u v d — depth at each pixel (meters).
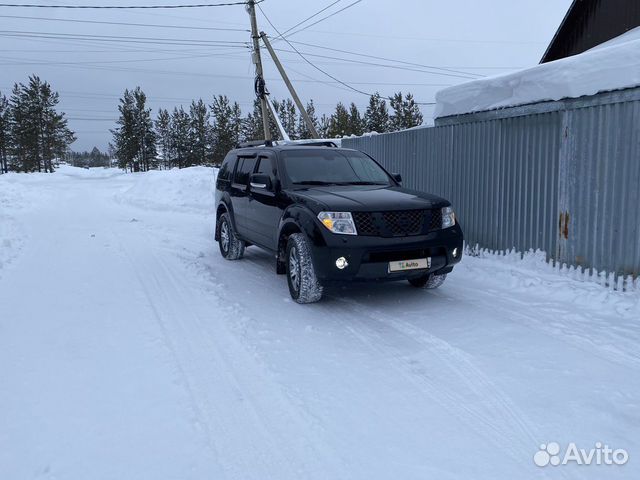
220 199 9.41
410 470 2.99
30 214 17.84
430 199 6.16
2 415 3.66
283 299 6.50
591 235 6.48
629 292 5.96
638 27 12.98
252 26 24.31
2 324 5.59
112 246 10.69
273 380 4.17
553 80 6.82
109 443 3.30
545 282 6.68
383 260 5.69
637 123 5.84
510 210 7.76
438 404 3.76
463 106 8.56
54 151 66.44
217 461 3.11
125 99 63.66
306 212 5.96
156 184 23.17
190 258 9.34
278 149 7.50
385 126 50.84
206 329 5.38
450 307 6.04
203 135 61.88
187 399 3.87
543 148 7.14
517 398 3.81
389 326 5.41
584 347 4.73
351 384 4.09
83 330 5.38
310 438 3.34
